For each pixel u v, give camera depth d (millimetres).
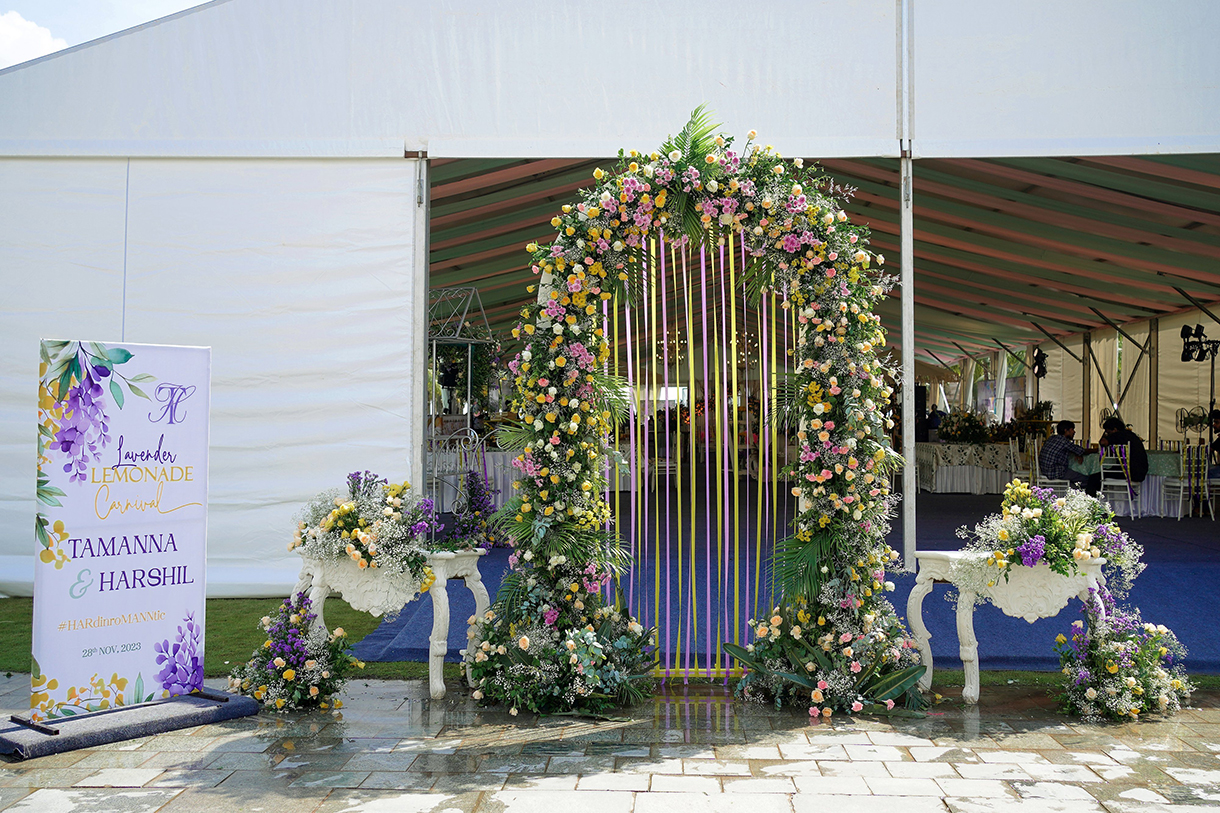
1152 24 5398
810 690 3723
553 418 3850
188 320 5613
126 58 5590
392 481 5570
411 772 2990
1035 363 16047
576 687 3607
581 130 5562
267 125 5590
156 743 3268
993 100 5453
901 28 5480
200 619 3715
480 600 4055
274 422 5590
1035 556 3521
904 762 3100
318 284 5605
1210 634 4613
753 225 3838
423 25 5582
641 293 4207
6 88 5590
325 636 3787
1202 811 2684
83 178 5621
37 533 3270
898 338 16625
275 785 2875
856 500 3752
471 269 9508
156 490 3570
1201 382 10953
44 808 2691
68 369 3326
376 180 5609
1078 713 3660
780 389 4027
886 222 8938
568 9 5559
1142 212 7551
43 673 3289
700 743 3297
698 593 5211
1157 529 7934
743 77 5527
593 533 3928
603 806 2715
